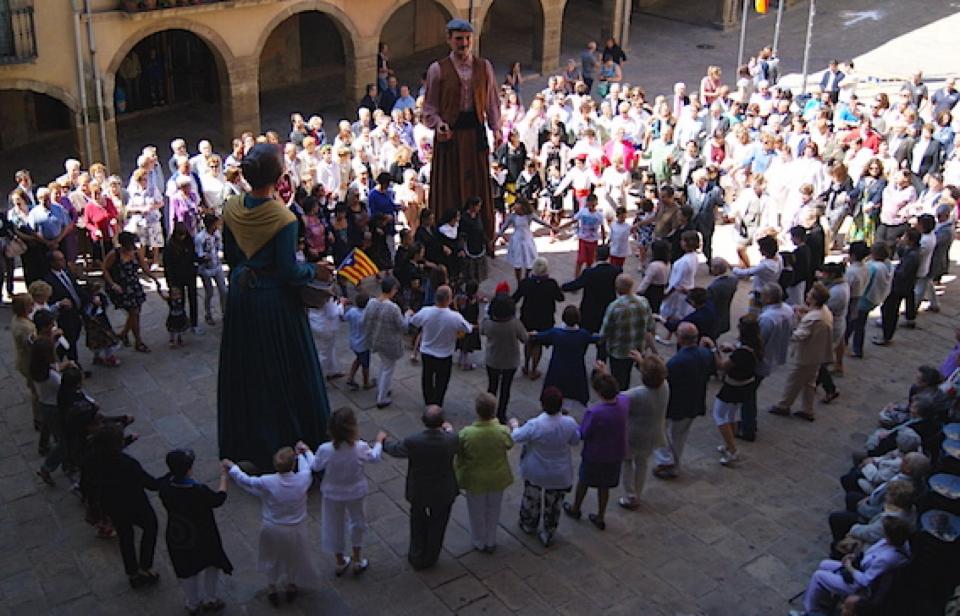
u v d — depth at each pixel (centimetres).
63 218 1509
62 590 967
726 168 1930
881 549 844
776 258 1390
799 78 2864
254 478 899
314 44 2870
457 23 1489
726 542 1054
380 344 1241
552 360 1173
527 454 1006
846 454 1220
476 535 1012
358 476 946
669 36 3284
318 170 1777
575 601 962
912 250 1436
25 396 1304
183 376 1358
